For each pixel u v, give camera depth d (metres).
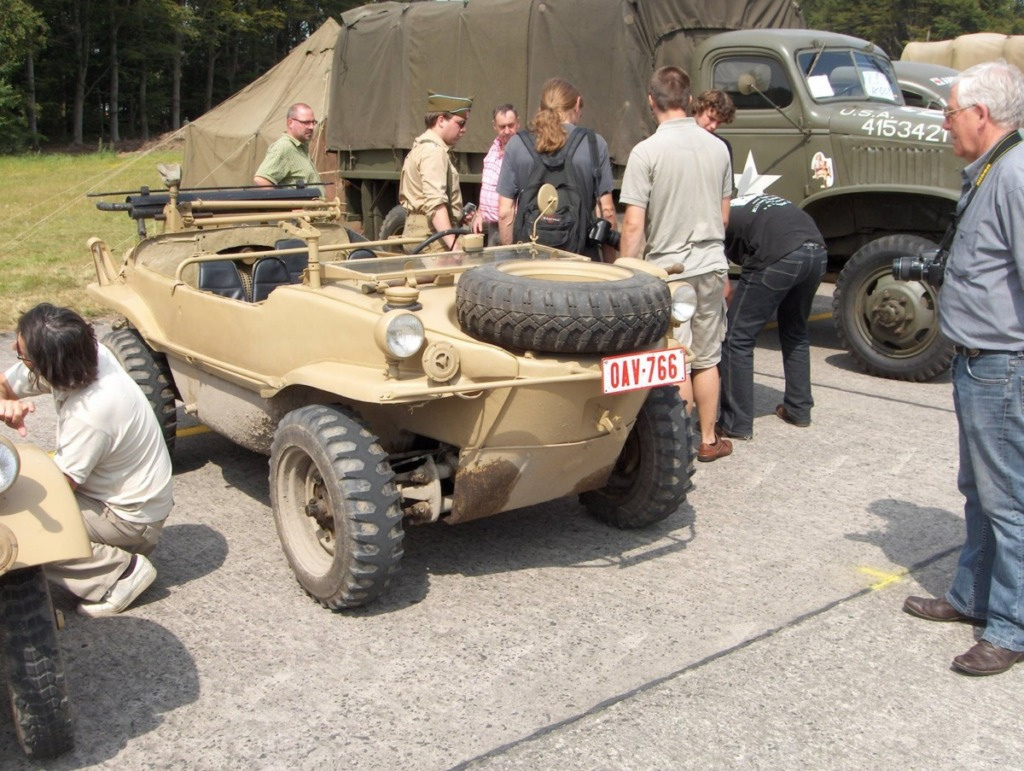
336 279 4.52
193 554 4.69
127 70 49.69
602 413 4.10
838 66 8.82
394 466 4.36
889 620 4.10
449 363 3.77
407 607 4.18
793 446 6.30
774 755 3.22
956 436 6.51
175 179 6.00
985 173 3.51
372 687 3.58
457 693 3.54
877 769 3.17
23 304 10.34
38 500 3.07
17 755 3.21
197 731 3.33
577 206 5.48
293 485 4.30
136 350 5.67
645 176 5.38
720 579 4.45
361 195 12.52
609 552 4.72
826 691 3.59
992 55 13.50
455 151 10.60
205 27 52.03
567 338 3.77
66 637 3.91
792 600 4.26
